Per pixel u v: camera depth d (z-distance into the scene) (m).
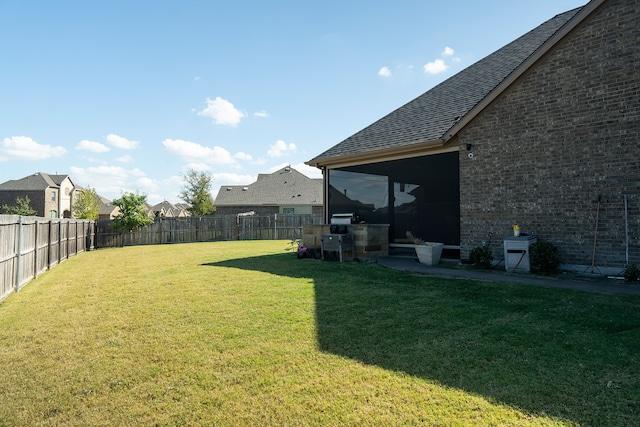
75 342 4.40
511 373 3.30
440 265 9.45
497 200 8.97
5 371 3.61
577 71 7.88
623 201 7.31
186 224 25.97
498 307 5.41
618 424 2.51
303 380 3.26
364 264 10.22
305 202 37.03
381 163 12.05
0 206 43.59
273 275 8.78
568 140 7.98
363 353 3.83
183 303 6.19
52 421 2.74
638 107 7.17
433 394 2.97
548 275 7.70
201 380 3.31
